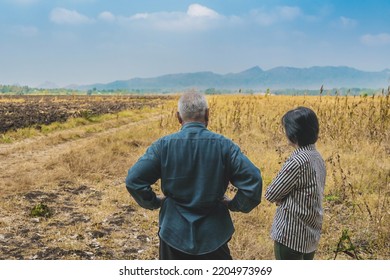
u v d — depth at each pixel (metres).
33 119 25.70
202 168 3.17
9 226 7.01
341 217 7.51
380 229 6.41
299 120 3.56
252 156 11.59
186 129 3.28
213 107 22.75
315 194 3.59
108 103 57.72
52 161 11.83
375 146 12.26
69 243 6.29
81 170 10.84
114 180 10.36
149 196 3.22
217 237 3.19
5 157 13.42
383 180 9.45
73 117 26.95
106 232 6.88
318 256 5.95
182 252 3.18
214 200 3.18
